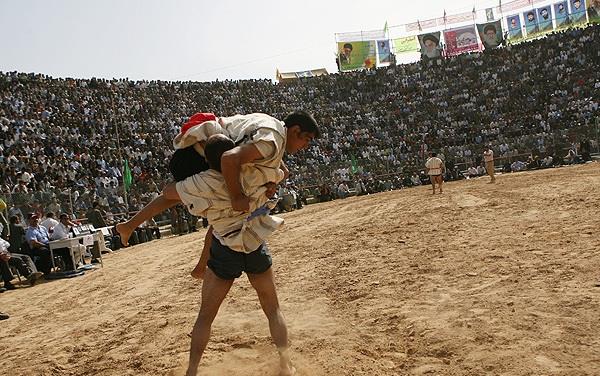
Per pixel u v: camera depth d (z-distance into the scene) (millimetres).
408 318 5340
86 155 30094
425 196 19547
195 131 3766
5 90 34375
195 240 17547
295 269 8758
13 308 9648
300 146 3955
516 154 34875
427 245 8977
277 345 4156
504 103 46969
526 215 10695
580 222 8906
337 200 31797
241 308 6629
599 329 4328
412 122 48094
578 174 20172
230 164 3516
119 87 43094
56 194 20516
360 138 46031
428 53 59562
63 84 39188
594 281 5535
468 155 36094
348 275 7656
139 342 5762
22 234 14648
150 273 11188
